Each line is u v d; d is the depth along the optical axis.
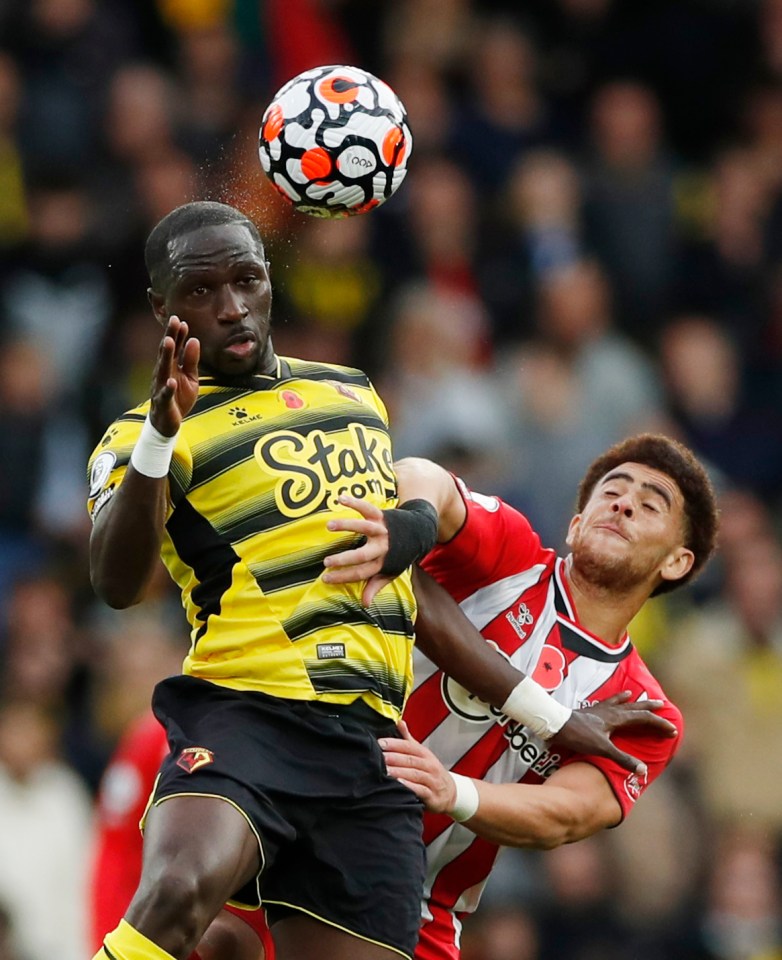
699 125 48.03
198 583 16.22
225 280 16.05
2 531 36.28
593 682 19.34
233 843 15.17
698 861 34.69
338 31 45.19
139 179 39.28
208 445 16.19
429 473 18.06
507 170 44.00
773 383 43.47
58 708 33.69
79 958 31.03
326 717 16.00
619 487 19.50
